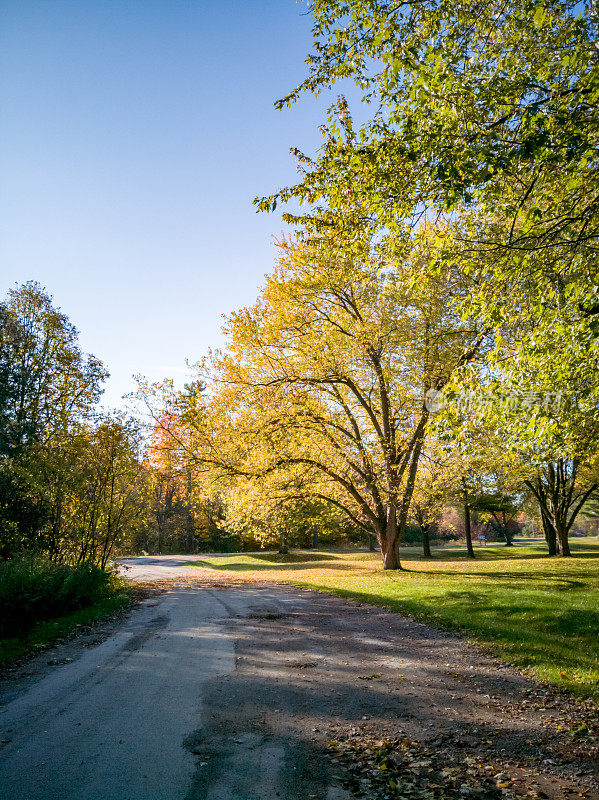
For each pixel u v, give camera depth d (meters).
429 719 6.18
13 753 5.31
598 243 8.09
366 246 9.34
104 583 17.02
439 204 7.79
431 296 19.72
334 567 32.94
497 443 12.68
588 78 6.24
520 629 10.63
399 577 22.41
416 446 25.03
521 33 8.07
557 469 35.53
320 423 24.73
